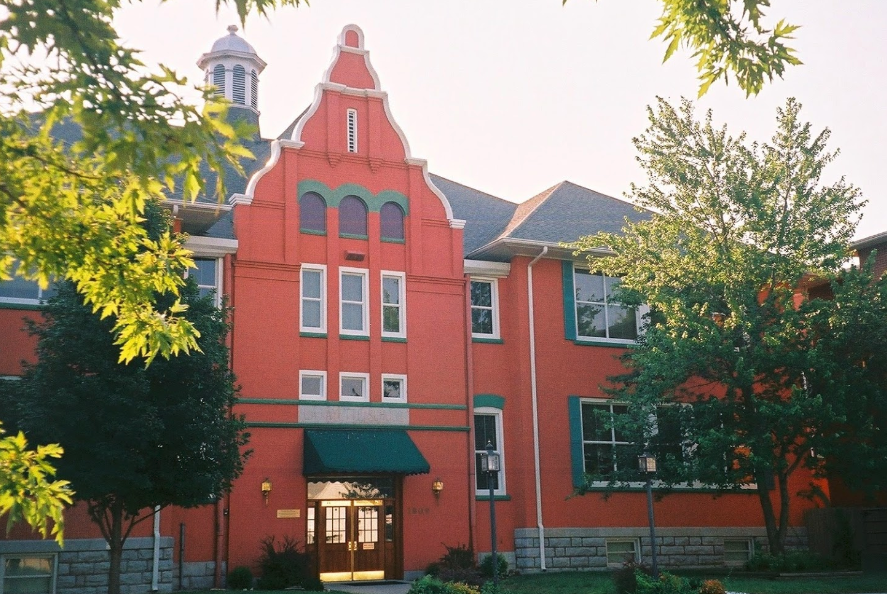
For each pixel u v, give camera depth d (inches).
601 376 1183.6
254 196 1040.8
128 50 299.7
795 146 1023.0
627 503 1155.9
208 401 759.7
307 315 1058.7
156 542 908.6
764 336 954.1
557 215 1244.5
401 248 1117.1
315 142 1087.0
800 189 1005.8
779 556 1024.9
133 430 700.0
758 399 1003.3
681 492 1189.7
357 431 1040.8
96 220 363.9
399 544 1042.7
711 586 765.3
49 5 289.3
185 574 930.1
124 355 391.5
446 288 1132.5
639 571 791.1
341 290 1081.4
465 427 1103.6
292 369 1024.2
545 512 1106.1
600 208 1318.9
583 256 1189.7
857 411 1000.9
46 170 339.9
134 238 376.5
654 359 1005.8
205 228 1023.0
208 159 317.7
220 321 824.9
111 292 377.7
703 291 1024.9
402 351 1091.3
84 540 879.1
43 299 914.1
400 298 1108.5
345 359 1059.3
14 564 856.9
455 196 1369.3
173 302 734.5
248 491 975.0
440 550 1058.7
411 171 1135.6
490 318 1168.2
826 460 1069.1
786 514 1056.2
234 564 953.5
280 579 925.2
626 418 1039.6
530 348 1146.7
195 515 948.0
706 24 372.2
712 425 1019.9
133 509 747.4
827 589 883.4
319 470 971.9
